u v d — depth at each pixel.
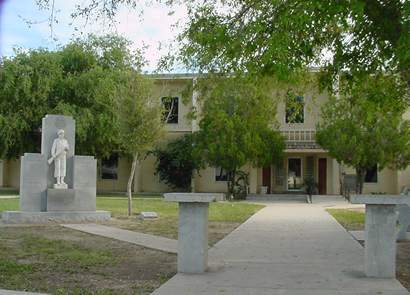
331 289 8.26
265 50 9.88
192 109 16.11
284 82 11.20
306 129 36.62
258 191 37.88
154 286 8.50
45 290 8.12
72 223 18.47
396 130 30.50
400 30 9.36
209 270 9.81
